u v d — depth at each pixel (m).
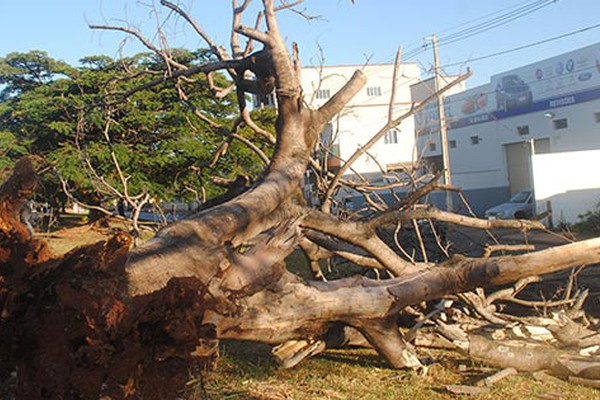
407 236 9.55
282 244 4.62
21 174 3.57
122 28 7.48
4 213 3.47
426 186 7.08
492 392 5.22
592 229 19.17
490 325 6.47
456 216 6.87
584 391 5.26
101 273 3.37
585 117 30.00
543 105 31.88
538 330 6.23
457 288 5.69
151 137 19.83
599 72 29.12
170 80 8.20
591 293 8.34
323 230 6.21
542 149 32.72
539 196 22.66
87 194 18.48
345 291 5.30
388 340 5.64
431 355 6.27
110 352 3.15
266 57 6.22
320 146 8.83
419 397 5.17
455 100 36.97
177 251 4.02
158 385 3.46
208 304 3.43
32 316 3.24
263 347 7.01
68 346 3.15
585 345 5.77
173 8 7.46
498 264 5.61
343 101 6.53
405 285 5.54
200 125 19.08
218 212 4.67
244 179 6.97
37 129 19.67
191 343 3.36
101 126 17.62
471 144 36.06
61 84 20.56
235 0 7.29
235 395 5.14
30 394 3.20
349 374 5.81
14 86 24.27
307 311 5.06
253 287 4.35
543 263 5.59
